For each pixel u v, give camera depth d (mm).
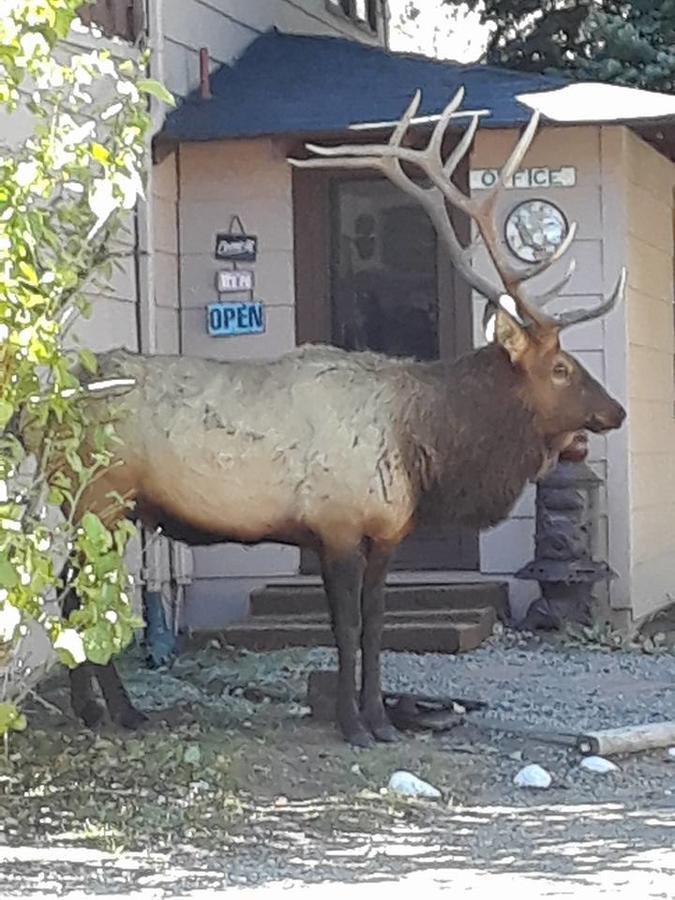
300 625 14375
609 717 12367
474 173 15031
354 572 11492
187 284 15266
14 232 9938
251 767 11062
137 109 10453
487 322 12312
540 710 12500
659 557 16078
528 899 9219
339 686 11617
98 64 10453
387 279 15820
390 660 13812
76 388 10359
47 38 10289
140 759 11086
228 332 15242
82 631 10062
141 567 13961
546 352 11609
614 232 14969
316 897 9242
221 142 15008
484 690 13023
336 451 11398
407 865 9703
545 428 11680
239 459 11367
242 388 11453
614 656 14172
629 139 15164
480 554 15047
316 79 15570
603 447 15055
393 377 11586
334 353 11680
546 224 15008
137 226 14570
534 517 14922
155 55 14719
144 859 9773
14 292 9945
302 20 17703
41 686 12656
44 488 10703
